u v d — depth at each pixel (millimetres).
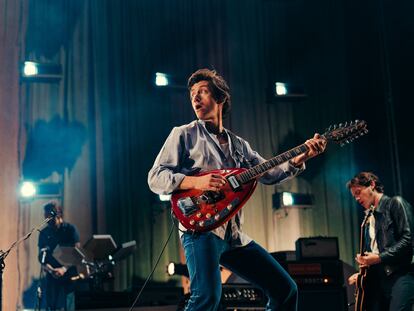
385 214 4727
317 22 9836
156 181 2807
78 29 8945
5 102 8445
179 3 9445
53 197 8398
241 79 9508
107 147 8766
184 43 9344
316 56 9766
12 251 8062
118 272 8445
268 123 9516
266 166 2842
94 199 8586
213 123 3021
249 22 9711
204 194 2764
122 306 6336
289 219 9266
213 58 9430
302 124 9602
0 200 8164
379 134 8945
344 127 3047
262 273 2846
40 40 8758
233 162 2990
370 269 4707
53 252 6969
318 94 9672
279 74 9664
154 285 8523
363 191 4879
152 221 8727
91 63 8914
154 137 8984
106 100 8875
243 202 2756
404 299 4512
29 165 8414
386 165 8805
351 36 9508
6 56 8555
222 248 2797
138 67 9094
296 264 5707
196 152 2900
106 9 9125
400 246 4570
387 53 8852
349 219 9328
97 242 7234
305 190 9375
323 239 5945
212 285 2686
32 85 8633
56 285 7551
